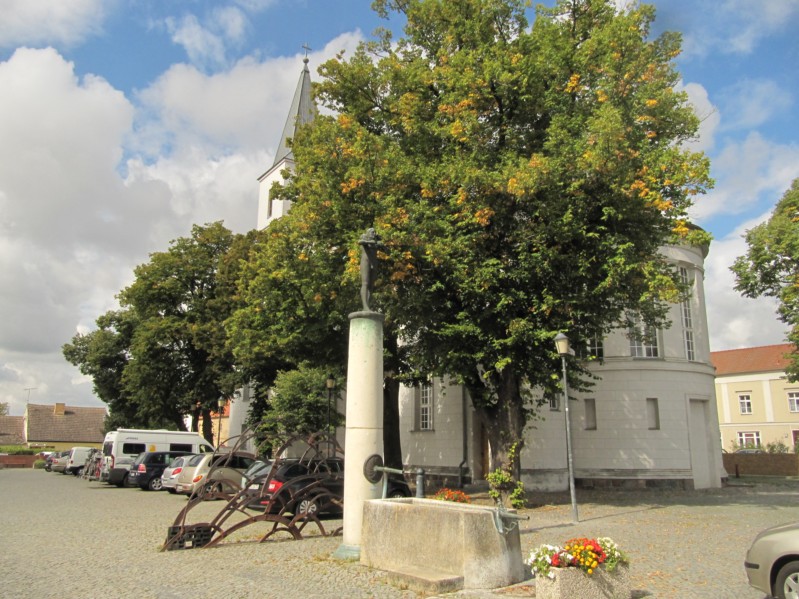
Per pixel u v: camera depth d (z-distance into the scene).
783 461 37.91
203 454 25.06
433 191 16.59
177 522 11.66
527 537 12.55
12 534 13.50
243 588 8.16
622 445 24.75
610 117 14.16
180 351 40.72
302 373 29.53
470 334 16.70
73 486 30.70
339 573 8.98
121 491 27.34
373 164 16.80
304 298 20.38
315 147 18.11
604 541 7.62
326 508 16.11
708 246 28.92
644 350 25.62
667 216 15.78
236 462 24.38
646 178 14.72
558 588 7.04
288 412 28.80
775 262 25.78
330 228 18.33
